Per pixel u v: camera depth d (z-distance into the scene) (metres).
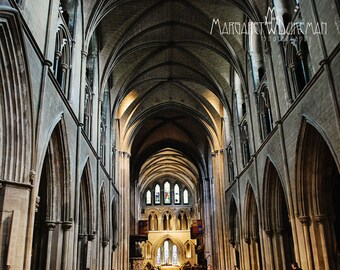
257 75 22.45
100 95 23.20
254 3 19.02
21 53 10.25
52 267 13.98
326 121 12.78
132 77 29.25
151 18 24.22
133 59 27.91
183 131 42.44
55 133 14.30
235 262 28.70
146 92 32.88
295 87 16.08
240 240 26.08
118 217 31.72
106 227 24.89
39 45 11.98
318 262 14.39
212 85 29.95
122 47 24.72
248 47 23.28
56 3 13.68
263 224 20.50
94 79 22.33
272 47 18.50
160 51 28.06
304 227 15.02
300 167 15.24
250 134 23.23
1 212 9.85
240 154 26.62
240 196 26.30
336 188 19.03
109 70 24.27
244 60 24.11
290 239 19.88
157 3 22.83
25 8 10.76
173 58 29.25
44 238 14.32
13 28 9.71
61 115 13.92
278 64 17.62
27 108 10.78
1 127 10.37
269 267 19.72
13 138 10.48
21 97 10.54
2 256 9.60
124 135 33.75
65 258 14.33
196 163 47.34
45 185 15.62
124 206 32.75
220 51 25.56
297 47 15.68
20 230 10.18
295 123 15.45
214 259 39.47
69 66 16.53
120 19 23.03
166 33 26.22
